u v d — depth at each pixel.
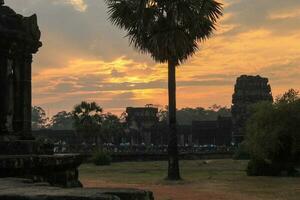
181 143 95.00
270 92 86.88
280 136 28.47
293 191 19.20
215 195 17.97
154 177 28.72
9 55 10.61
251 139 29.16
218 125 92.69
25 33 10.92
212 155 67.00
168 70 24.72
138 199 5.46
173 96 24.69
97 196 4.80
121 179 27.00
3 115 10.46
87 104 70.25
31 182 6.71
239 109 85.06
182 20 23.50
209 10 23.78
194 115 154.88
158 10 23.88
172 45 23.23
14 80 10.76
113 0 24.36
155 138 89.50
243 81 86.06
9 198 5.02
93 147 67.81
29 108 11.05
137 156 59.28
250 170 29.08
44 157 9.11
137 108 91.44
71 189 5.40
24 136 10.68
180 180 24.03
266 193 18.61
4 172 8.14
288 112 28.23
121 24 24.39
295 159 28.58
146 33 24.09
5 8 10.80
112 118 85.69
